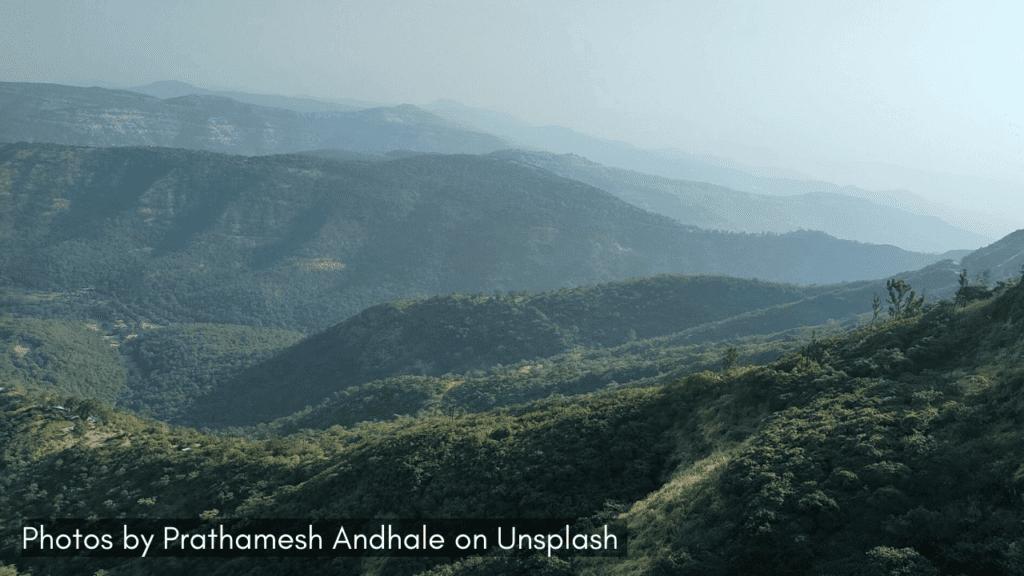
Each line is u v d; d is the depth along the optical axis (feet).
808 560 112.16
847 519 115.85
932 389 150.10
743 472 138.82
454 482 208.03
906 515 110.11
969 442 121.49
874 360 179.42
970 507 108.37
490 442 225.56
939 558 102.94
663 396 223.30
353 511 212.23
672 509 146.72
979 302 188.03
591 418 220.43
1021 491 105.19
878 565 101.55
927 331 182.70
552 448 208.54
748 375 201.67
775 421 167.22
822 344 216.13
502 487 194.59
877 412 146.00
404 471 222.28
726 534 124.67
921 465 119.34
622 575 129.80
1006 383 134.41
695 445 188.24
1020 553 95.50
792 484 127.75
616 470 192.75
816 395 173.99
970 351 164.96
